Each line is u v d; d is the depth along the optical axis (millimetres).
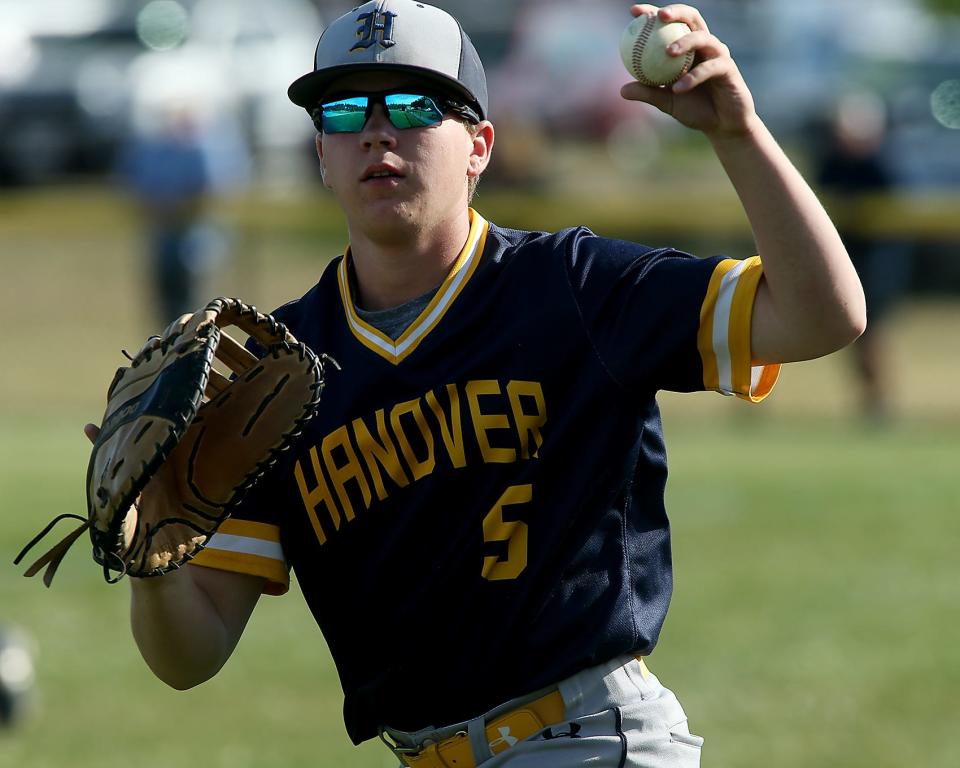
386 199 10602
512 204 55969
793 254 9703
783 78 91062
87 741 20422
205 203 51812
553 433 10453
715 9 99500
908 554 30297
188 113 52156
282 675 23719
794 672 23203
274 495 11289
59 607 27578
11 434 43438
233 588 11422
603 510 10555
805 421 47625
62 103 71938
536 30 96062
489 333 10633
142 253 62969
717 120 9734
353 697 11352
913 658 23797
